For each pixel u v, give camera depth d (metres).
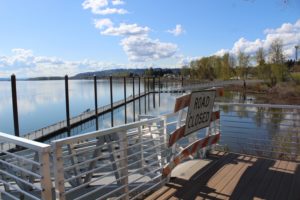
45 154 2.33
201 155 5.34
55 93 87.44
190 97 4.28
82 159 4.00
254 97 49.94
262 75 58.41
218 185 4.02
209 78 94.19
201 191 3.82
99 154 3.33
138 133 3.76
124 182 3.32
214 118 5.45
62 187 2.48
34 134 23.44
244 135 8.49
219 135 5.64
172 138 3.92
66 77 23.78
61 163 2.47
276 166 4.81
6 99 70.81
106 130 2.93
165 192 3.80
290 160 5.18
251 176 4.36
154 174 4.22
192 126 4.43
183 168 4.72
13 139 2.55
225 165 4.88
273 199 3.58
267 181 4.15
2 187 3.55
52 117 38.81
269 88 55.19
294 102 41.16
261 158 5.28
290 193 3.75
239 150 6.95
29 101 61.72
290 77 54.56
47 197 2.36
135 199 3.60
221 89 5.19
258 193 3.75
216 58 89.81
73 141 2.54
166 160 4.23
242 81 65.31
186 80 104.06
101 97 70.81
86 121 32.31
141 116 4.71
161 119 4.11
